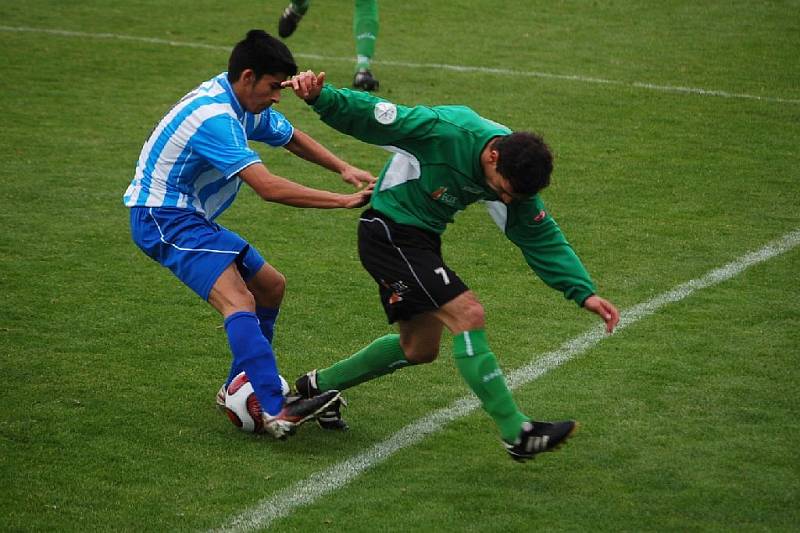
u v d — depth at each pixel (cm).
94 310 2266
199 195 1719
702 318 2233
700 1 5162
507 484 1587
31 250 2595
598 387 1923
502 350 2098
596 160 3284
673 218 2838
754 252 2600
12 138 3397
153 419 1797
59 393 1881
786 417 1791
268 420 1664
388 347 1706
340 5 5200
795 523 1466
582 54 4419
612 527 1460
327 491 1566
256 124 1759
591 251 2630
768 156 3303
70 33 4638
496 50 4475
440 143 1551
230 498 1543
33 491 1555
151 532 1453
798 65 4238
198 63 4253
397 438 1747
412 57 4362
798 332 2152
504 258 2622
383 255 1609
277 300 1823
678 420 1788
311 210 2945
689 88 3984
